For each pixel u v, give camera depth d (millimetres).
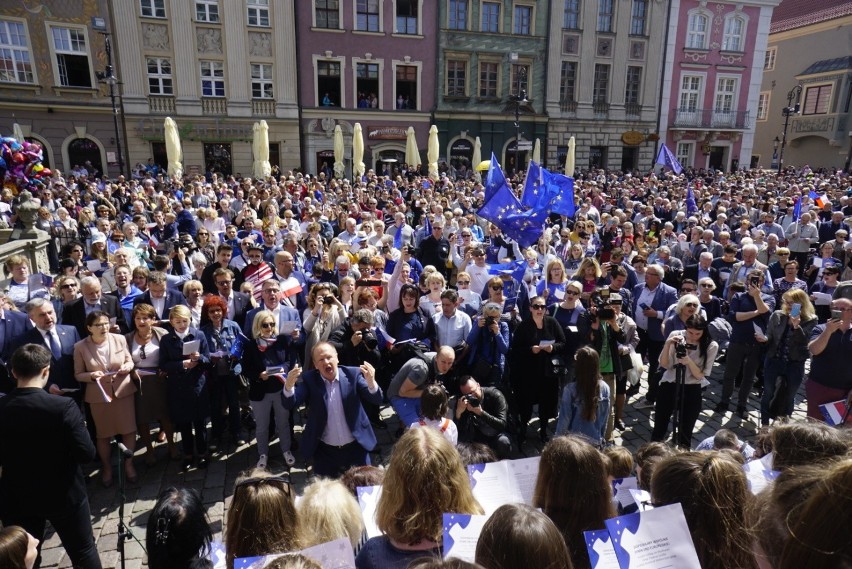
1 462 3389
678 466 2285
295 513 2553
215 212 11930
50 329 5102
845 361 5254
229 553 2455
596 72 33281
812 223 11867
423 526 2350
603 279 8016
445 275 10422
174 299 6402
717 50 35125
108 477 5109
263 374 5133
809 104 41875
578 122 33312
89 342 5016
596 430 4730
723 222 12281
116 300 6094
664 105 34938
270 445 5895
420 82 30375
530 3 30922
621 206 19297
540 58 31906
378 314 6426
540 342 5750
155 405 5320
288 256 7062
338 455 4523
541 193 9273
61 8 24234
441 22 29922
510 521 1837
